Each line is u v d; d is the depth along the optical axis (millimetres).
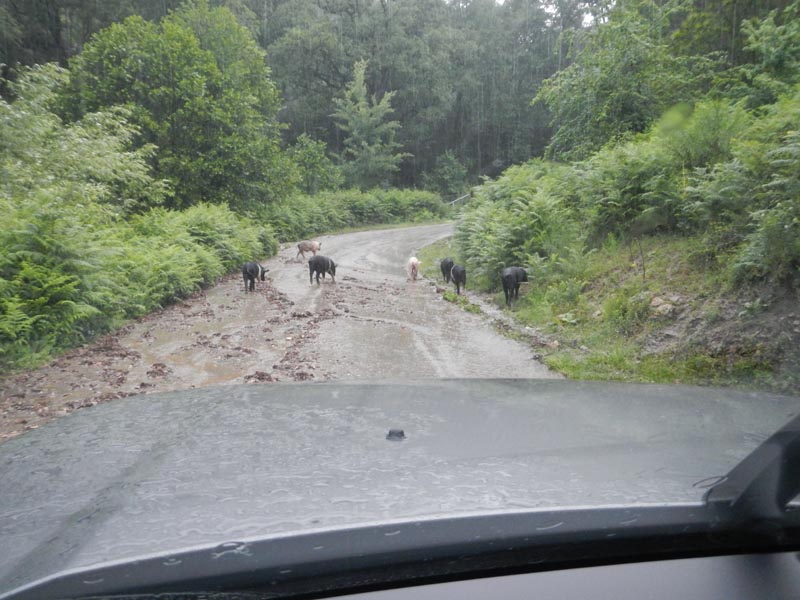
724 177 9008
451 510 1252
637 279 10133
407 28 60062
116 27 22844
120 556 1091
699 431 1974
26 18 30766
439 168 61875
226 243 18328
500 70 63188
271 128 30766
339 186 50281
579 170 14297
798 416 1251
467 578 1208
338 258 22750
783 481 1239
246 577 1114
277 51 53625
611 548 1254
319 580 1146
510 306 12422
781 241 7246
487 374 7641
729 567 1244
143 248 13352
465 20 67562
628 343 8406
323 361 8102
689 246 10094
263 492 1382
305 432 1929
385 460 1631
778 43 12648
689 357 7297
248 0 55906
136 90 22516
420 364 8086
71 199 13117
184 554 1096
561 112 17750
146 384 7016
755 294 7633
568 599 1151
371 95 59094
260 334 9859
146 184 19391
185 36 23422
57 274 9109
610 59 15609
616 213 12586
